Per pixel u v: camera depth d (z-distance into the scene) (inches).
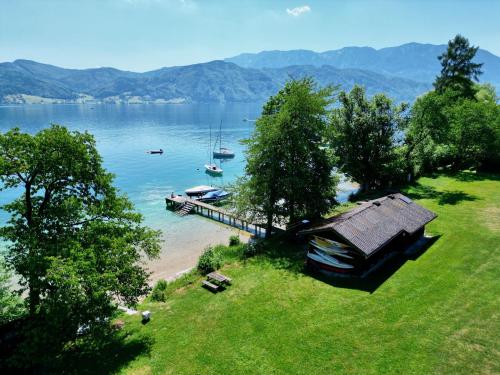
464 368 538.3
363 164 1699.1
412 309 702.5
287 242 1190.3
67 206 706.8
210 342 671.8
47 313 587.5
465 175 1889.8
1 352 636.1
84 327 684.7
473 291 741.9
